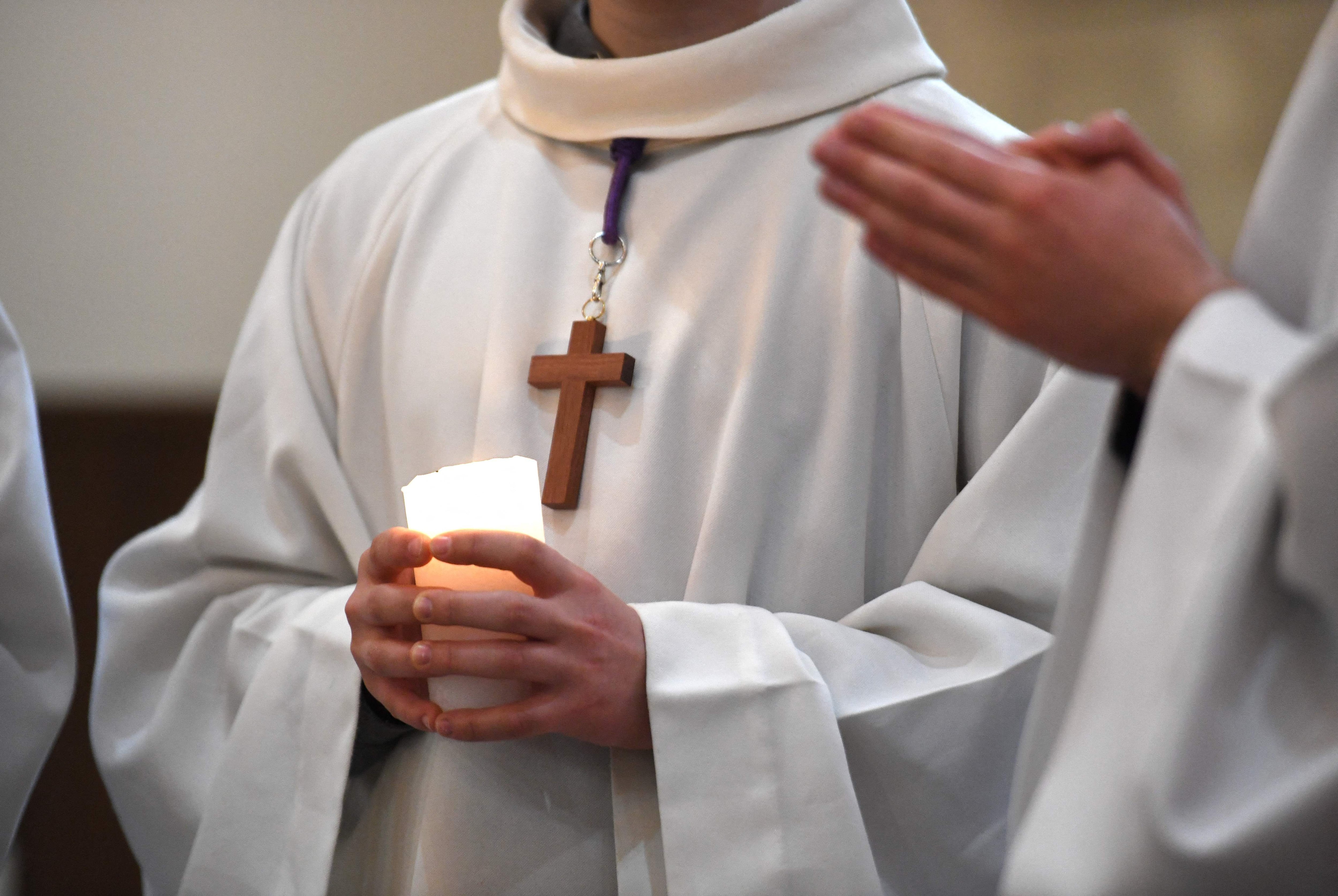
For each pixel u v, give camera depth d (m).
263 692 3.76
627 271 3.95
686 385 3.74
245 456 4.36
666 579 3.62
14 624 4.04
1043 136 2.39
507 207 4.17
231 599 4.27
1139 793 2.06
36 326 8.99
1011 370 3.77
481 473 3.17
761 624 3.35
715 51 4.00
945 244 2.35
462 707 3.20
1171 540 2.14
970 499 3.56
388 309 4.23
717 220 3.93
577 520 3.70
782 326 3.75
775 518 3.67
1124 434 2.50
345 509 4.10
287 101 9.42
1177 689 2.06
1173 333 2.23
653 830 3.33
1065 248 2.25
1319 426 1.99
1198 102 10.30
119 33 9.37
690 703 3.19
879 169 2.37
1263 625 2.15
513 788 3.48
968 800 3.36
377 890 3.63
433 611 3.02
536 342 3.94
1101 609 2.24
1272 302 2.52
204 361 9.03
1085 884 2.09
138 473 8.87
